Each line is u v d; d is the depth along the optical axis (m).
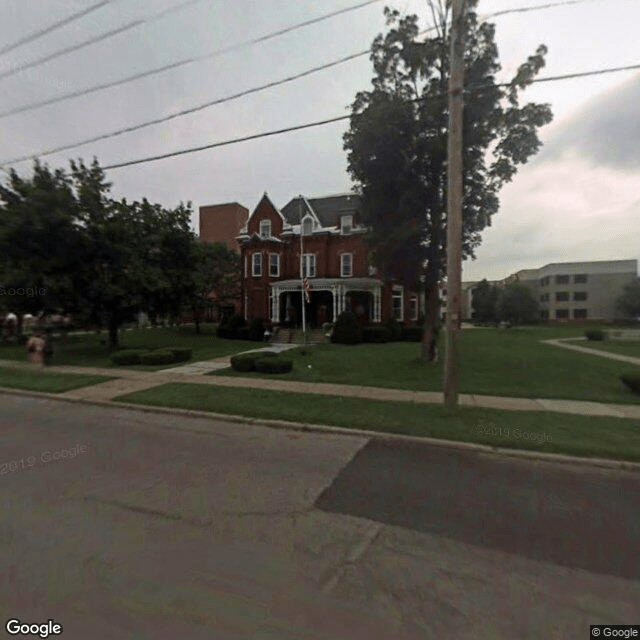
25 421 6.95
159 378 10.77
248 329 24.39
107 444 5.63
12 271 13.47
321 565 2.83
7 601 2.41
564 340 27.78
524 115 11.47
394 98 11.80
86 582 2.59
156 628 2.20
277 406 7.53
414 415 6.90
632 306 56.06
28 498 3.85
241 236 28.77
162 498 3.89
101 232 14.64
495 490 4.20
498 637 2.19
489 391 8.90
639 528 3.43
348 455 5.25
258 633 2.17
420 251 12.57
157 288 16.31
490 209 12.58
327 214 28.89
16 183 14.05
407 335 23.94
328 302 28.30
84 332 30.75
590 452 5.16
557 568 2.84
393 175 12.05
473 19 10.48
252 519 3.50
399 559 2.93
